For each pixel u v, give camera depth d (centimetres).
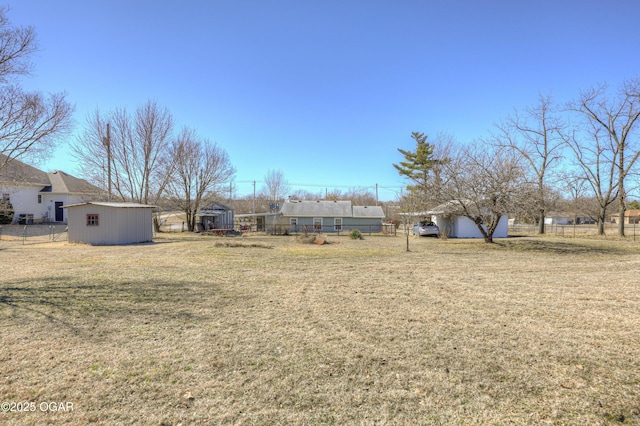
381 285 726
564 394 289
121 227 1667
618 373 326
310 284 730
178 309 529
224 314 508
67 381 304
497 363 347
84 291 632
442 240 2153
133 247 1502
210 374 320
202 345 388
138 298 590
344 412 262
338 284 733
